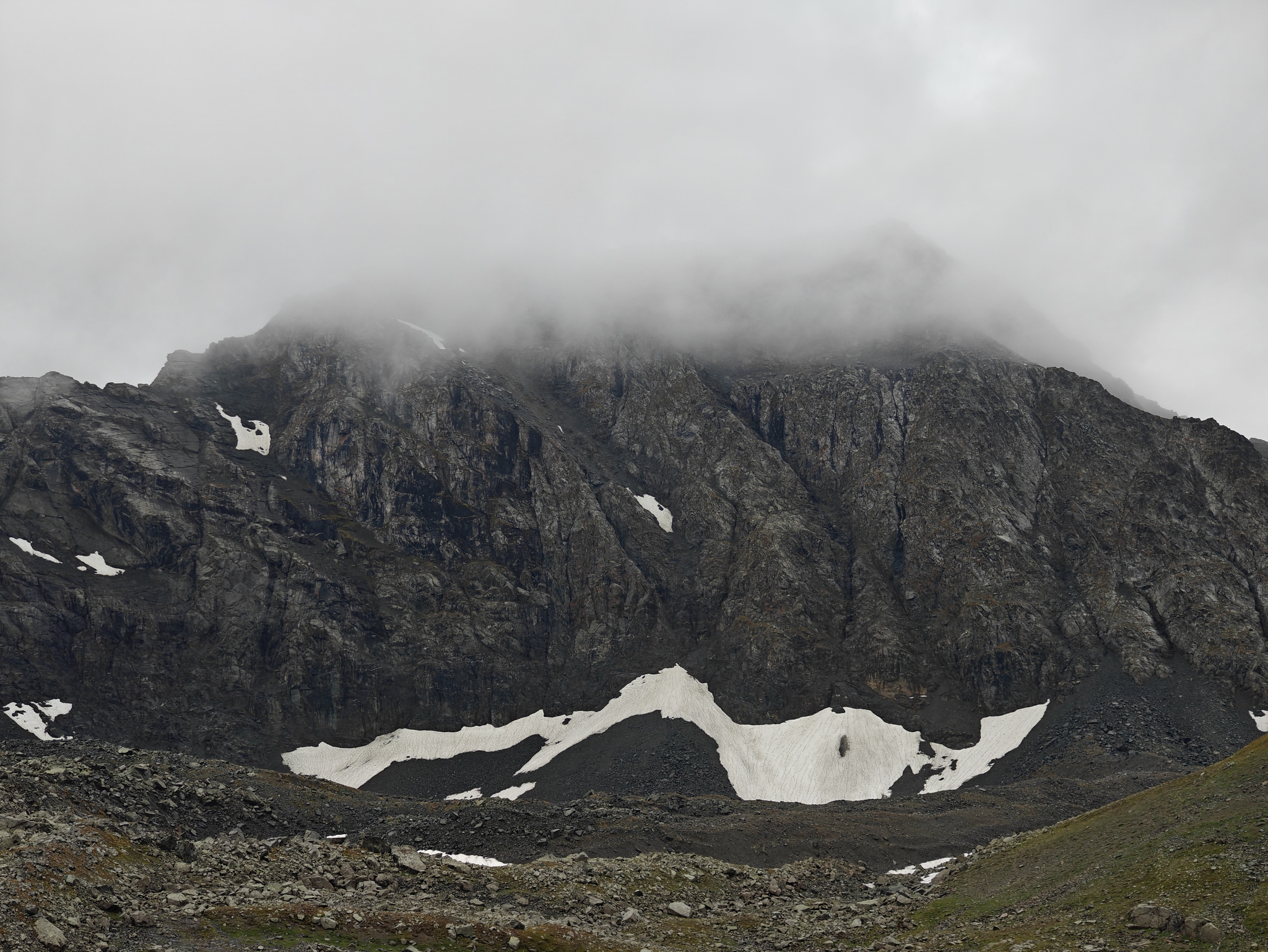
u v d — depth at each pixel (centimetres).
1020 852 8119
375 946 5203
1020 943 5419
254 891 5881
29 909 4466
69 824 5997
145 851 6066
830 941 6619
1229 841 5881
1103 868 6438
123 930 4747
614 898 7662
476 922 5759
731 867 9231
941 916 6912
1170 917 4994
